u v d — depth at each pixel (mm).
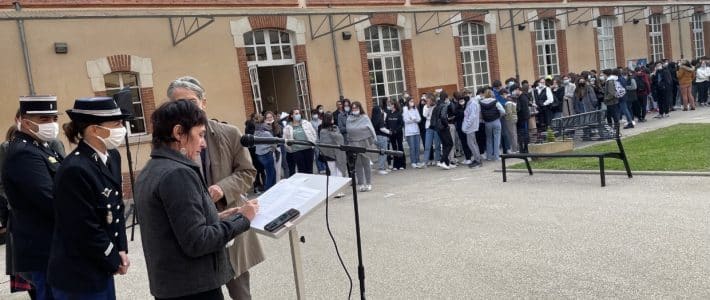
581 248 5488
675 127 13820
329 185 3238
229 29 14312
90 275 3240
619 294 4348
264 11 13672
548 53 21750
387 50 17562
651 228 5840
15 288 4914
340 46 16281
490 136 12492
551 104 14656
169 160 2646
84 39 12336
